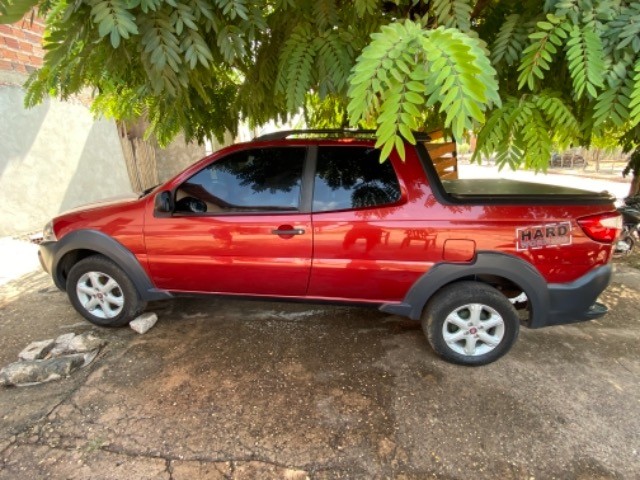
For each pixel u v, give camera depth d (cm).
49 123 636
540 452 196
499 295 251
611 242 239
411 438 205
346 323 326
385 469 187
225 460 192
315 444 201
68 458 192
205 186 276
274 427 212
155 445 200
